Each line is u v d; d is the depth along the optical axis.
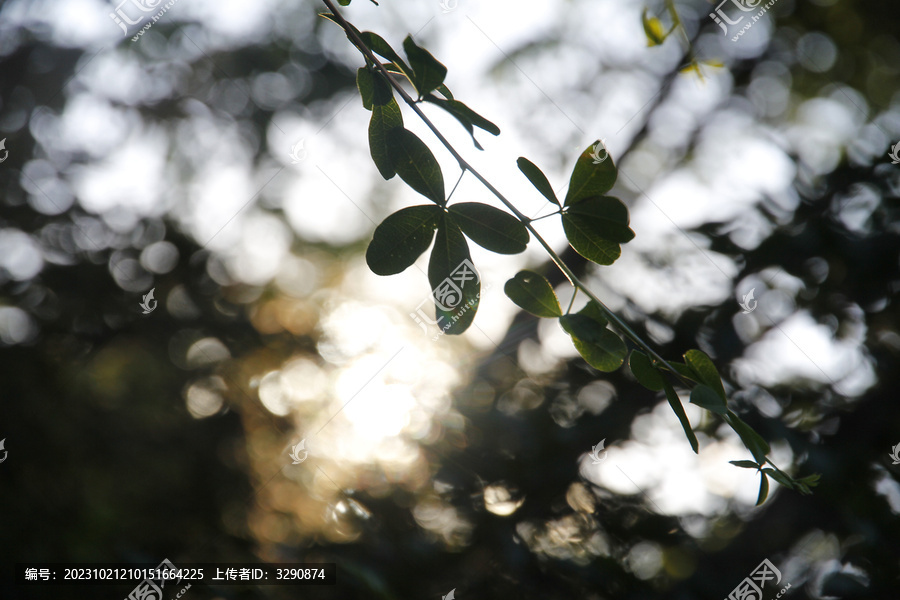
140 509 4.12
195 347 5.03
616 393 3.35
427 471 3.27
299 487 4.12
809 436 3.11
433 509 3.19
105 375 4.72
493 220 0.93
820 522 3.07
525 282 0.97
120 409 4.59
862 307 3.14
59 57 5.44
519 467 3.18
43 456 4.15
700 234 3.36
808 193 3.35
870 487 2.90
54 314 4.66
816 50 4.91
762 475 0.90
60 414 4.34
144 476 4.38
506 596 2.83
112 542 3.66
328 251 6.11
